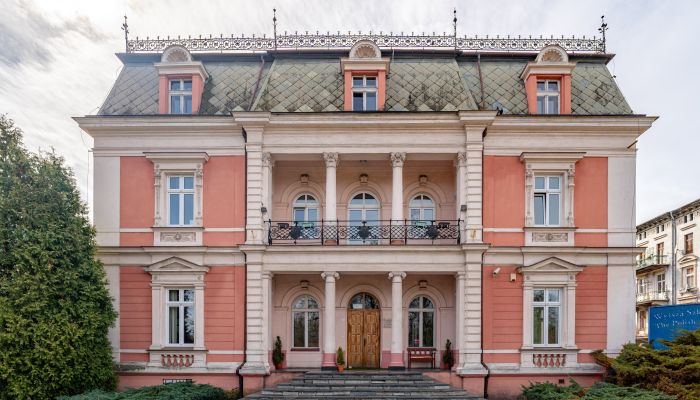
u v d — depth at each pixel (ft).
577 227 49.39
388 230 52.85
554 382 47.34
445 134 50.29
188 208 51.52
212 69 54.95
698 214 104.32
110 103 52.47
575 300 48.88
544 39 55.72
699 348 38.75
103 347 43.65
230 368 48.29
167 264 49.14
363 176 56.03
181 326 49.98
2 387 37.76
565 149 50.06
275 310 54.39
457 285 49.49
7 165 41.06
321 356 54.19
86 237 43.19
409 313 55.26
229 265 49.75
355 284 54.80
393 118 49.62
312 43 55.72
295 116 49.62
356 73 51.70
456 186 52.44
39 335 38.19
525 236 49.37
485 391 47.37
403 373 47.26
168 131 50.83
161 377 48.57
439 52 55.01
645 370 40.24
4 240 39.32
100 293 42.93
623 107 51.01
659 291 116.88
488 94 52.42
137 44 56.03
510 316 48.70
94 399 37.04
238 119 49.32
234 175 50.65
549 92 51.90
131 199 50.67
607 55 54.13
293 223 56.03
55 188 42.16
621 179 50.01
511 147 50.21
